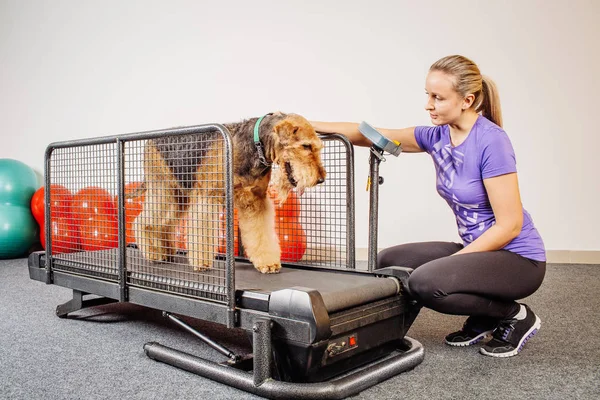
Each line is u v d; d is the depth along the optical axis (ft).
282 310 4.71
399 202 13.69
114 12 15.64
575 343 6.40
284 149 6.10
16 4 16.84
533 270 5.87
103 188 10.00
